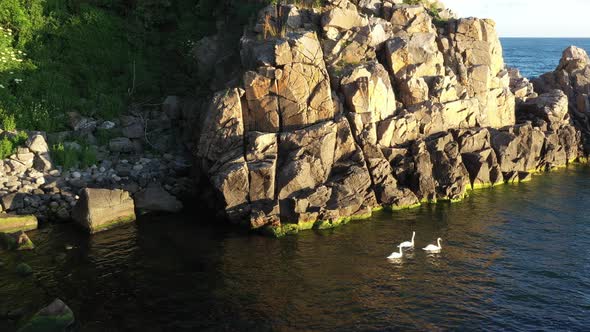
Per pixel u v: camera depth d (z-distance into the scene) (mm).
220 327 19984
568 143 49344
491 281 24312
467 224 32156
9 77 41500
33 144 35375
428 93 40156
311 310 21328
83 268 25016
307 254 27188
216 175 32031
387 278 24438
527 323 20672
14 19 45375
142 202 33625
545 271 25547
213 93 38438
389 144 37406
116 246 27938
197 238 29359
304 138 33219
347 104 36000
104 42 48250
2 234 28016
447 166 37156
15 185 32688
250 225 30469
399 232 30656
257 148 32594
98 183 34812
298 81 34594
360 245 28547
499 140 42406
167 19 51562
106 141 39688
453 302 22234
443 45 44719
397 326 20234
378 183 34812
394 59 39656
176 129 42531
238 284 23594
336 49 37938
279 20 39125
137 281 23766
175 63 48594
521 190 39781
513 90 54625
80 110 41875
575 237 30172
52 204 32156
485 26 46719
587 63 57875
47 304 21344
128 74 46656
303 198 30906
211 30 48188
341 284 23750
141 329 19766
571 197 38000
